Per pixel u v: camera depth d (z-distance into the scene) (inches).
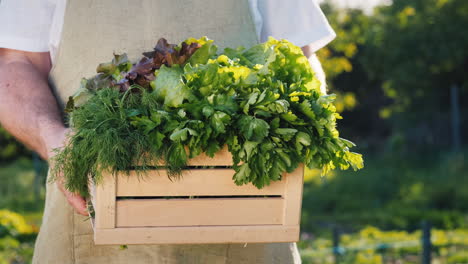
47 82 57.4
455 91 591.5
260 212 47.1
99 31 53.9
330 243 300.4
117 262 54.2
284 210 47.2
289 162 44.6
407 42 439.5
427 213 405.7
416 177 542.9
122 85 46.8
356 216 407.8
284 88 45.6
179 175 45.3
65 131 51.2
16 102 54.0
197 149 43.8
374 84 608.7
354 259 239.3
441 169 569.9
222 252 55.0
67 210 54.7
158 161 44.6
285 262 58.0
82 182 47.1
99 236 45.3
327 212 433.7
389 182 514.9
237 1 56.7
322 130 44.8
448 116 647.8
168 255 53.7
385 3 437.1
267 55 49.3
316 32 59.6
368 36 403.2
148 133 43.7
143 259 53.8
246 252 55.7
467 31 440.1
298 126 44.8
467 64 541.0
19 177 479.8
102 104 45.7
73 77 54.8
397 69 457.1
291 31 59.9
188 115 43.9
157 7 54.1
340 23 335.0
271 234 47.3
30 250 217.6
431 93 620.4
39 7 55.4
